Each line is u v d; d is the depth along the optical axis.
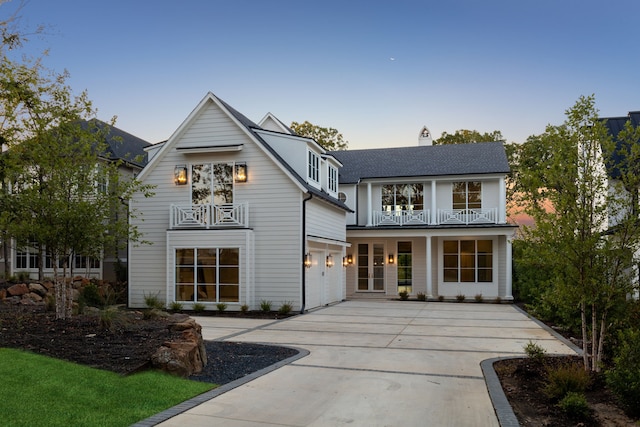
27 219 9.79
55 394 5.50
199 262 17.03
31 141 10.52
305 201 17.12
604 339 7.44
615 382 5.60
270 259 16.94
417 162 25.08
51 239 9.67
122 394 5.76
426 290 22.84
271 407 5.71
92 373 6.42
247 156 17.31
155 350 7.61
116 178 10.29
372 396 6.25
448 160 24.67
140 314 11.31
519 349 9.73
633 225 6.63
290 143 18.72
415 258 24.00
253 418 5.29
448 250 23.41
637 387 5.38
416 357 8.87
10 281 16.27
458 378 7.25
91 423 4.76
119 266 20.39
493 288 22.70
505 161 23.59
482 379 7.20
